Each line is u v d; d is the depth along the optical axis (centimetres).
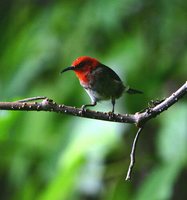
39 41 1180
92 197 1079
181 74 1132
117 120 686
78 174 1036
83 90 1105
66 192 1038
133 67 1100
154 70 1120
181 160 981
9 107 682
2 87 1181
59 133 1097
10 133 1105
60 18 1177
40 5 1283
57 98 1130
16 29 1283
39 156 1125
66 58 1142
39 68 1159
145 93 1093
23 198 1166
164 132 1008
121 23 1129
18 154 1134
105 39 1136
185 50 1141
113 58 1105
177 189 1167
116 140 1009
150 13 1155
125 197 1079
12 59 1212
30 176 1153
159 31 1148
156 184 968
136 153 1174
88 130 1009
